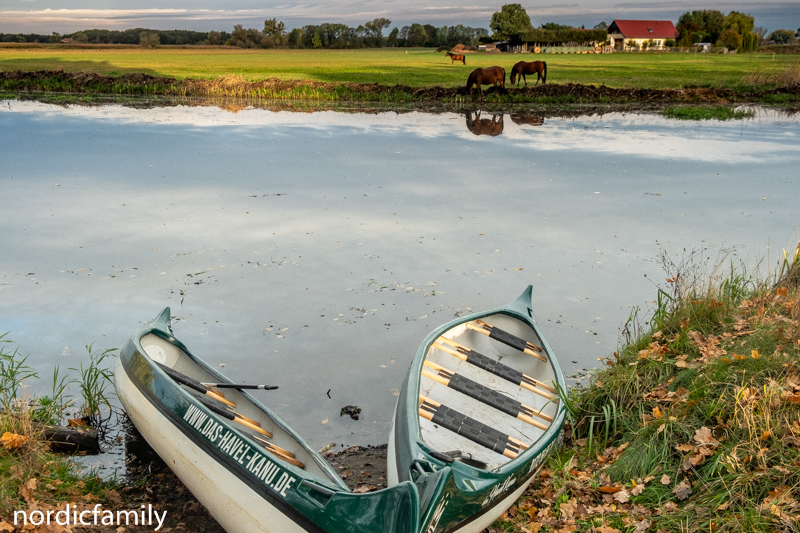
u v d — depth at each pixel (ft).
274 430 17.93
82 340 25.55
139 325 26.99
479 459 17.52
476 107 113.50
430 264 35.12
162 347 21.11
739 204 47.78
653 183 55.11
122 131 77.71
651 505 15.30
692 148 73.00
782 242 38.50
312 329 27.17
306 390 22.65
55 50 367.25
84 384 21.70
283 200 47.57
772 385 16.97
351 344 26.00
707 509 14.49
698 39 374.02
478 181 55.36
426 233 40.52
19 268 32.73
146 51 387.34
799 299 22.66
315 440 19.86
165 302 29.37
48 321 27.07
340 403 21.90
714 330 23.30
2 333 25.85
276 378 23.35
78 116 90.53
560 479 17.29
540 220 43.73
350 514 12.58
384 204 47.16
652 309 29.66
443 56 320.50
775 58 257.55
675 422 17.56
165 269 33.32
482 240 39.29
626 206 47.44
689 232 41.01
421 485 12.82
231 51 429.79
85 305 28.76
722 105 116.98
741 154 69.21
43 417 19.56
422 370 19.94
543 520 15.46
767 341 20.12
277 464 14.30
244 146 69.92
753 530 13.38
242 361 24.45
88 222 40.86
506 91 123.65
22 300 29.01
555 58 268.00
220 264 34.27
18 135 72.13
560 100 119.34
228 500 14.98
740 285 27.91
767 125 93.81
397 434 16.98
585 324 28.27
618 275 33.86
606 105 117.39
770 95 123.85
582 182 55.47
